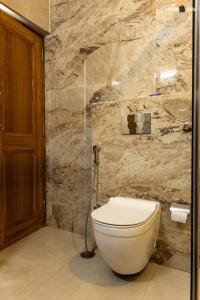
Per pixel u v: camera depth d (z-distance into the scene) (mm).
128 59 1805
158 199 1672
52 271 1559
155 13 1688
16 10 1886
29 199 2145
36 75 2197
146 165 1717
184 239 1570
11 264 1638
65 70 2168
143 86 1734
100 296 1326
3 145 1852
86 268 1597
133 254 1323
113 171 1854
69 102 2156
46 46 2275
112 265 1408
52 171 2291
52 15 2230
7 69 1887
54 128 2264
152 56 1699
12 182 1951
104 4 1926
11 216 1941
